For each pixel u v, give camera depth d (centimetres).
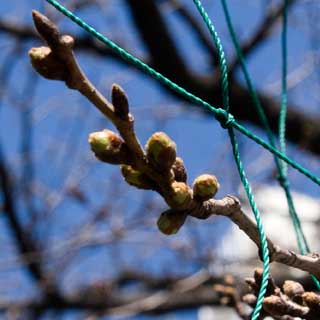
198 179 159
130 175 157
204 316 675
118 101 147
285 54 287
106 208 643
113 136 151
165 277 699
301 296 189
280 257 174
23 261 625
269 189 620
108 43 159
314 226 602
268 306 182
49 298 670
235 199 167
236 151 180
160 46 633
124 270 713
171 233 158
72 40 144
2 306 667
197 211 160
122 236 623
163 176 154
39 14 142
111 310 561
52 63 144
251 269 541
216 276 553
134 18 631
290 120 639
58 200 658
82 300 671
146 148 152
